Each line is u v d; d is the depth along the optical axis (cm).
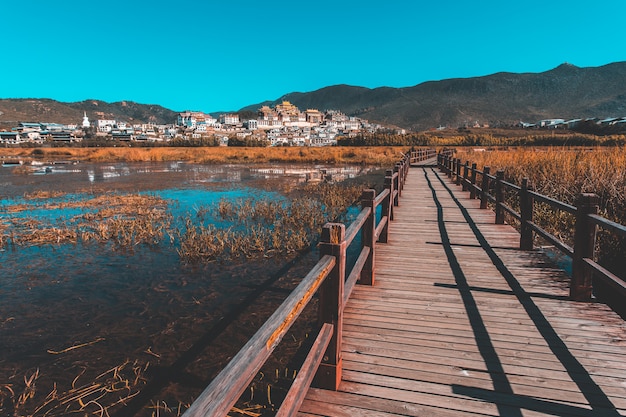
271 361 414
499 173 789
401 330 349
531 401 250
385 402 252
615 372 280
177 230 1016
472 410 243
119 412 349
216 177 2583
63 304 586
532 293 432
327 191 1728
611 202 785
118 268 739
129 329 507
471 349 315
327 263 235
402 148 5222
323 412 243
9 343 475
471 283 465
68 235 962
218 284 655
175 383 393
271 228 1051
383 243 657
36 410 354
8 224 1128
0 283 670
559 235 772
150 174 2822
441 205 1045
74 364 429
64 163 3997
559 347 316
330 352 262
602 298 510
